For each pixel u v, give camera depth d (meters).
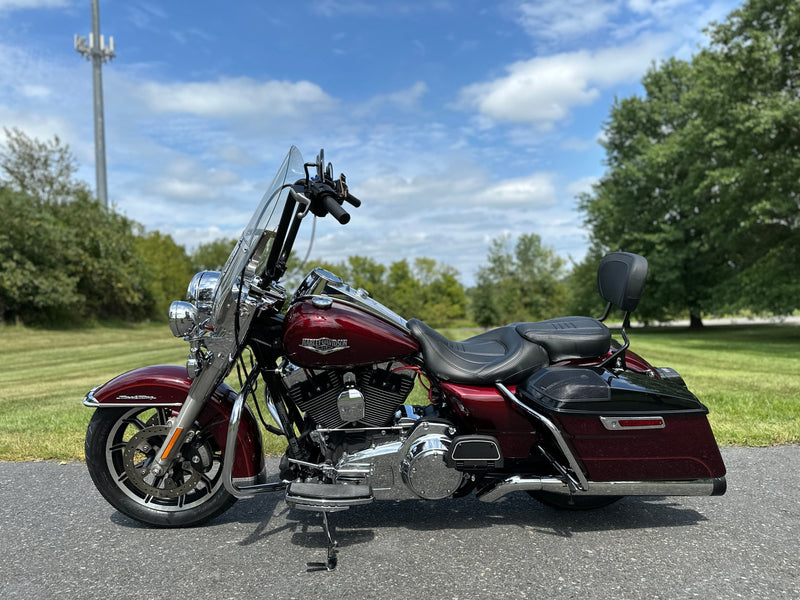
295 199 2.73
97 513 3.13
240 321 2.76
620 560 2.52
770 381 7.27
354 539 2.78
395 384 2.81
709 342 17.78
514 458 2.89
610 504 3.22
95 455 2.87
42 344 21.58
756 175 17.97
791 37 17.69
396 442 2.78
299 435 2.99
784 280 18.78
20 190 30.11
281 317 2.91
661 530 2.85
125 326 33.34
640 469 2.72
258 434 2.96
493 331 3.32
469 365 2.85
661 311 30.91
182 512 2.90
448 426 2.79
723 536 2.76
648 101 31.78
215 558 2.57
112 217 35.53
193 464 2.90
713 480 2.74
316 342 2.67
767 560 2.51
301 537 2.81
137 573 2.43
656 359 11.59
